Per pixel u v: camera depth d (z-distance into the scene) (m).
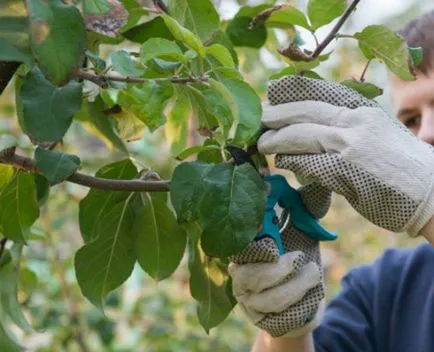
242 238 0.84
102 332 2.32
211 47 0.81
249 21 1.09
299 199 0.99
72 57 0.68
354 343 1.48
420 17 1.40
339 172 0.90
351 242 3.89
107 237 1.01
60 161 0.85
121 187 0.90
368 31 0.89
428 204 0.90
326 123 0.92
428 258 1.51
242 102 0.82
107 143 1.14
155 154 2.44
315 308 0.96
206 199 0.84
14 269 1.04
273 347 1.25
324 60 0.96
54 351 2.22
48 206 2.30
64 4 0.69
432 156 0.93
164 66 0.85
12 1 0.70
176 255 1.02
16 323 1.04
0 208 0.96
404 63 0.89
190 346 2.67
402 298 1.50
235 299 1.03
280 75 0.99
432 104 1.35
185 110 1.09
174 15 0.93
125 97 0.94
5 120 2.11
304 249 1.01
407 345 1.46
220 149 0.94
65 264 2.33
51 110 0.77
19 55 0.68
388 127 0.92
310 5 0.93
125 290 2.62
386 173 0.90
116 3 0.76
